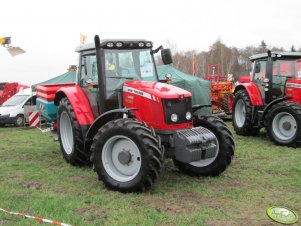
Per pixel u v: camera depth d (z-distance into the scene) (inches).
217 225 164.9
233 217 173.8
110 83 244.7
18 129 569.0
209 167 238.4
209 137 219.9
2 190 212.5
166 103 218.1
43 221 165.5
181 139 213.2
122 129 205.6
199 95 556.7
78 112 260.5
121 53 250.7
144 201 194.7
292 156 300.7
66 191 212.7
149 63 259.3
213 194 206.2
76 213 177.5
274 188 217.2
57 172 254.2
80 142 261.0
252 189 215.3
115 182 210.5
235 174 246.5
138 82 241.9
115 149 216.2
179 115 221.9
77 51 278.1
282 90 380.5
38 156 308.2
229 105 573.3
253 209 184.1
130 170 211.6
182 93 224.7
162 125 218.2
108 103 243.1
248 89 400.5
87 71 268.7
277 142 349.7
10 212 175.8
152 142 200.7
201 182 229.9
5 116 612.7
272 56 382.0
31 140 396.2
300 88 358.6
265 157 298.5
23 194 205.8
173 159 248.7
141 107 226.7
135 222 166.1
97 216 173.8
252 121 396.2
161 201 195.0
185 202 193.9
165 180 233.9
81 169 262.1
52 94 328.2
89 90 264.2
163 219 169.6
